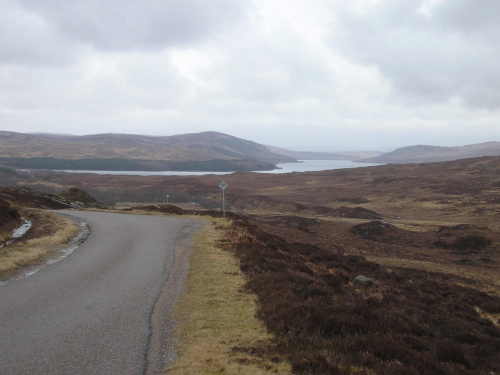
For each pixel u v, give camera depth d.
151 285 10.26
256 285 10.16
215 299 9.02
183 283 10.52
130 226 24.12
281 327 7.01
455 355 7.18
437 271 28.58
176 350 6.11
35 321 7.33
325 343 6.41
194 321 7.50
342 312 7.95
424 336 8.26
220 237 19.41
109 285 10.21
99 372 5.28
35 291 9.52
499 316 14.89
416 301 13.84
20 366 5.40
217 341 6.49
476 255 37.59
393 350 6.36
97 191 114.31
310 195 112.12
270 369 5.44
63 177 168.50
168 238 19.05
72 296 9.13
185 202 103.06
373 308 9.22
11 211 26.70
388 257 35.25
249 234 20.36
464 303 16.14
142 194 112.00
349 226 50.59
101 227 23.59
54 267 12.46
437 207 79.75
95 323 7.27
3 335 6.59
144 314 7.88
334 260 21.56
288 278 10.76
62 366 5.43
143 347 6.20
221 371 5.34
